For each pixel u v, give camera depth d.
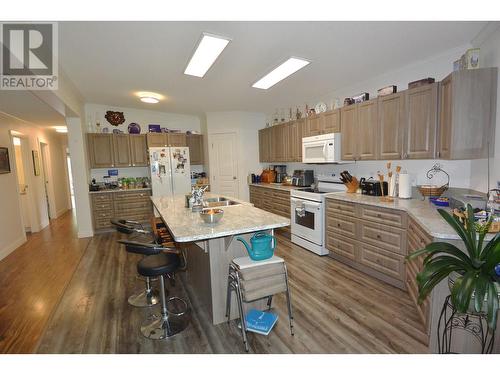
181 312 2.38
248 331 2.08
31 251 4.19
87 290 2.86
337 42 2.57
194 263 2.74
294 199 4.13
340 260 3.45
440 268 1.39
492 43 2.29
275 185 5.22
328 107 4.42
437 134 2.55
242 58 2.99
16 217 4.45
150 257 2.21
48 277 3.21
